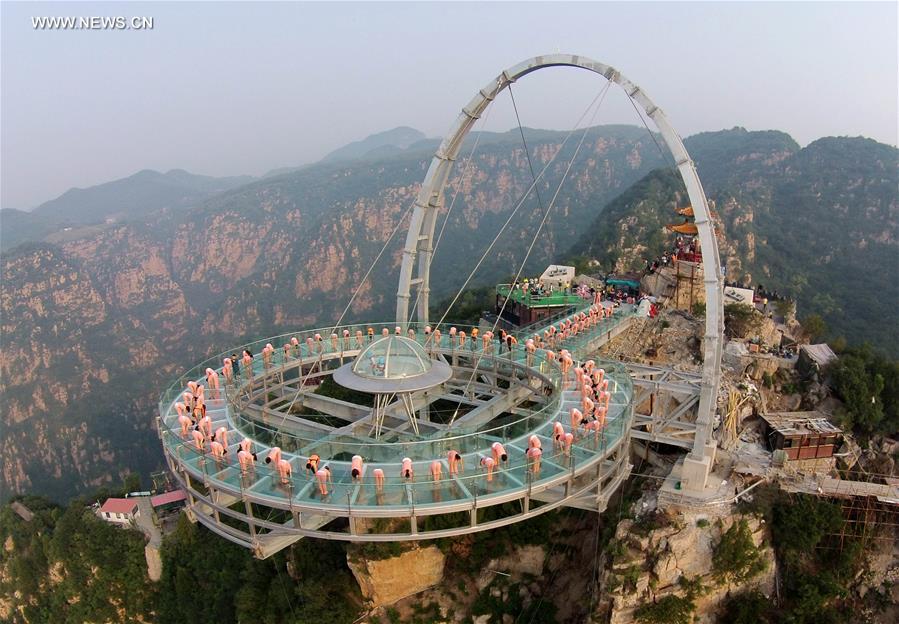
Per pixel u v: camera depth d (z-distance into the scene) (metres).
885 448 59.59
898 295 143.00
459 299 136.62
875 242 171.62
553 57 47.59
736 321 75.00
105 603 71.56
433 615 45.03
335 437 37.25
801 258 172.62
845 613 43.78
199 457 31.80
